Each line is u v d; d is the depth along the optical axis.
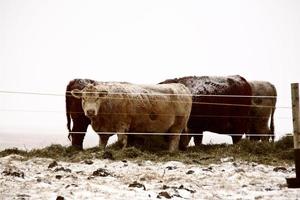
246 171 29.27
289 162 33.75
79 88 43.00
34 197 19.58
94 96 39.09
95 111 38.75
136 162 32.91
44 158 33.50
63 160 33.66
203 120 49.34
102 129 40.56
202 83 50.00
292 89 23.28
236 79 51.34
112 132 40.59
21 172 25.38
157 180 25.53
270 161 34.09
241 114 50.97
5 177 24.27
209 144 45.84
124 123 40.78
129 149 36.81
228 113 50.12
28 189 21.42
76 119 43.03
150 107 42.44
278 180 25.73
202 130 50.34
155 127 43.22
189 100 46.09
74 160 33.50
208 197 20.81
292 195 20.58
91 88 39.31
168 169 30.02
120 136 40.50
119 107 40.38
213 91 49.56
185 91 46.66
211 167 30.45
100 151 36.22
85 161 31.95
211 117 49.38
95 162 32.22
